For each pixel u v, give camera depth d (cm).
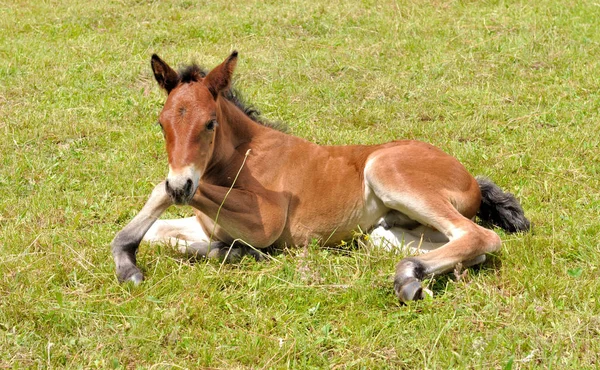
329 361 370
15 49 927
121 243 453
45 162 645
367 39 980
